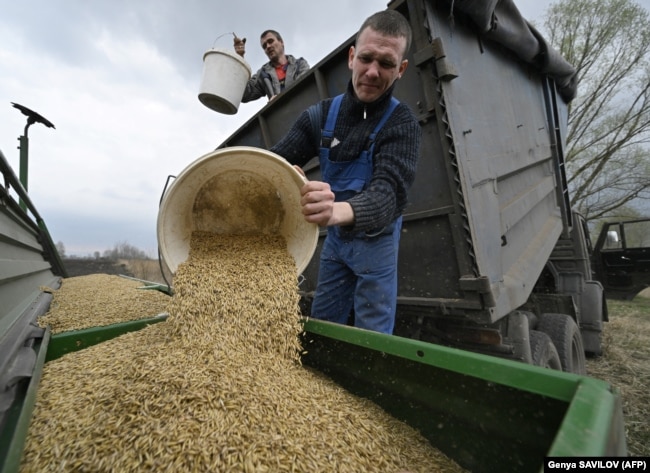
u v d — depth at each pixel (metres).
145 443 1.07
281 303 1.88
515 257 2.95
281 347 1.79
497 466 1.11
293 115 3.37
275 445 1.15
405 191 1.86
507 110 2.96
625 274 8.15
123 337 1.91
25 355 1.52
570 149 17.70
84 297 3.52
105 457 1.03
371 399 1.55
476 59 2.55
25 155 5.70
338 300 2.49
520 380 1.01
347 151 2.10
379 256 2.15
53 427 1.15
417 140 1.96
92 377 1.43
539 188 3.66
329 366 1.80
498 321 2.47
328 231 2.52
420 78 2.26
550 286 5.00
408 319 2.72
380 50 1.81
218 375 1.41
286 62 5.10
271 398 1.36
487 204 2.42
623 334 6.48
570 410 0.78
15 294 2.58
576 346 3.65
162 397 1.24
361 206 1.60
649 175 16.25
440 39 2.06
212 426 1.16
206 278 1.89
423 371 1.32
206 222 2.12
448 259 2.31
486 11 2.30
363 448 1.24
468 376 1.16
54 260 6.14
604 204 17.30
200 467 1.03
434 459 1.25
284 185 1.95
